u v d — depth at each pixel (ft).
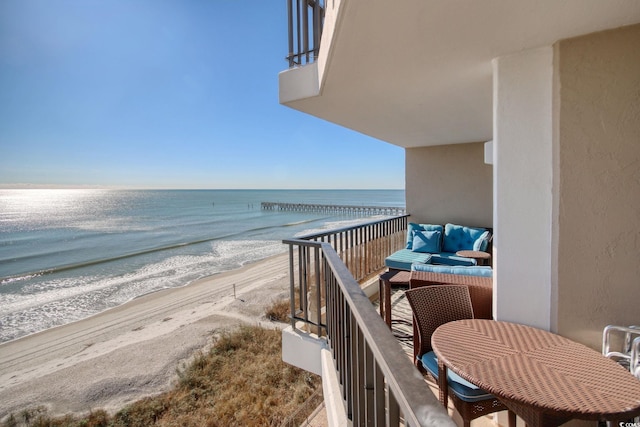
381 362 2.14
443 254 14.19
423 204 17.21
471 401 4.25
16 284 42.01
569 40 4.79
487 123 11.47
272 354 23.93
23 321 30.58
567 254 4.92
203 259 55.01
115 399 19.34
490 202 15.65
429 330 5.50
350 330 4.09
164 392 19.90
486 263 14.15
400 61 5.86
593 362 3.74
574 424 4.61
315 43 8.02
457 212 16.40
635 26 4.39
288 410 18.08
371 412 3.00
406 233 17.60
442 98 8.30
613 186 4.62
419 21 4.38
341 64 6.00
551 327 5.08
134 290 39.14
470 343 4.27
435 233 14.82
